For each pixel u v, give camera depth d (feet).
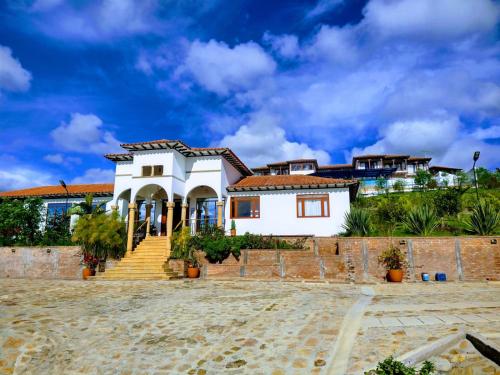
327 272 58.65
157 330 27.73
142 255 69.10
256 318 30.01
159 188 84.07
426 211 64.90
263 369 19.99
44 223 90.63
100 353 23.63
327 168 194.08
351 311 31.07
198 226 84.89
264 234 78.18
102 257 70.49
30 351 24.31
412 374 15.84
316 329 25.88
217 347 23.65
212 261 66.03
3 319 30.83
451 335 21.95
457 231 65.46
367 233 65.72
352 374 18.17
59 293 45.42
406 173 188.65
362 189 138.62
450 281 54.03
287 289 46.70
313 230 76.13
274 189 79.61
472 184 119.85
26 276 72.23
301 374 19.01
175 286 51.37
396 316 28.32
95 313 33.24
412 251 57.00
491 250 54.80
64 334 27.22
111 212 79.15
